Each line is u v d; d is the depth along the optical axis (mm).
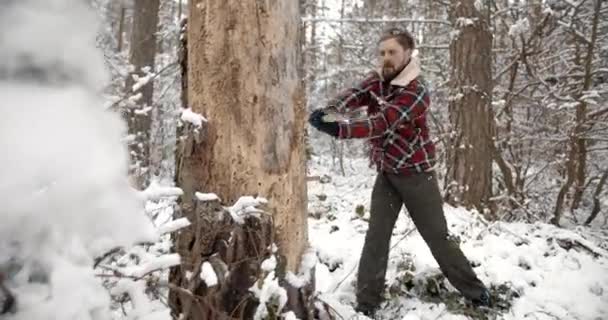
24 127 978
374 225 2717
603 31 6871
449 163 5113
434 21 5637
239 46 1766
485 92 4984
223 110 1783
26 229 990
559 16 6020
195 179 1814
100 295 1110
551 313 2836
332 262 3283
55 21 1043
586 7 6668
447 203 4906
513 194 5906
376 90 2670
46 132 995
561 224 6191
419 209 2629
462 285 2740
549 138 6492
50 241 1028
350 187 6328
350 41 7746
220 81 1781
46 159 977
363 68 7699
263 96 1782
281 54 1812
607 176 6121
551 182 7086
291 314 1736
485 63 5012
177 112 1994
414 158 2586
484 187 4930
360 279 2715
